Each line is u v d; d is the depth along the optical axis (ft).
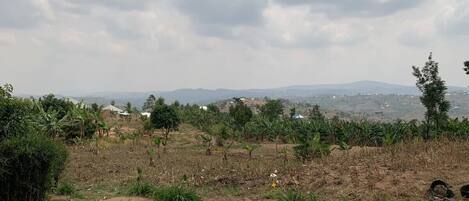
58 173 44.37
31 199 38.63
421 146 69.05
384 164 56.80
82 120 132.36
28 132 46.29
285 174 60.95
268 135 179.73
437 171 51.26
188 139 165.27
